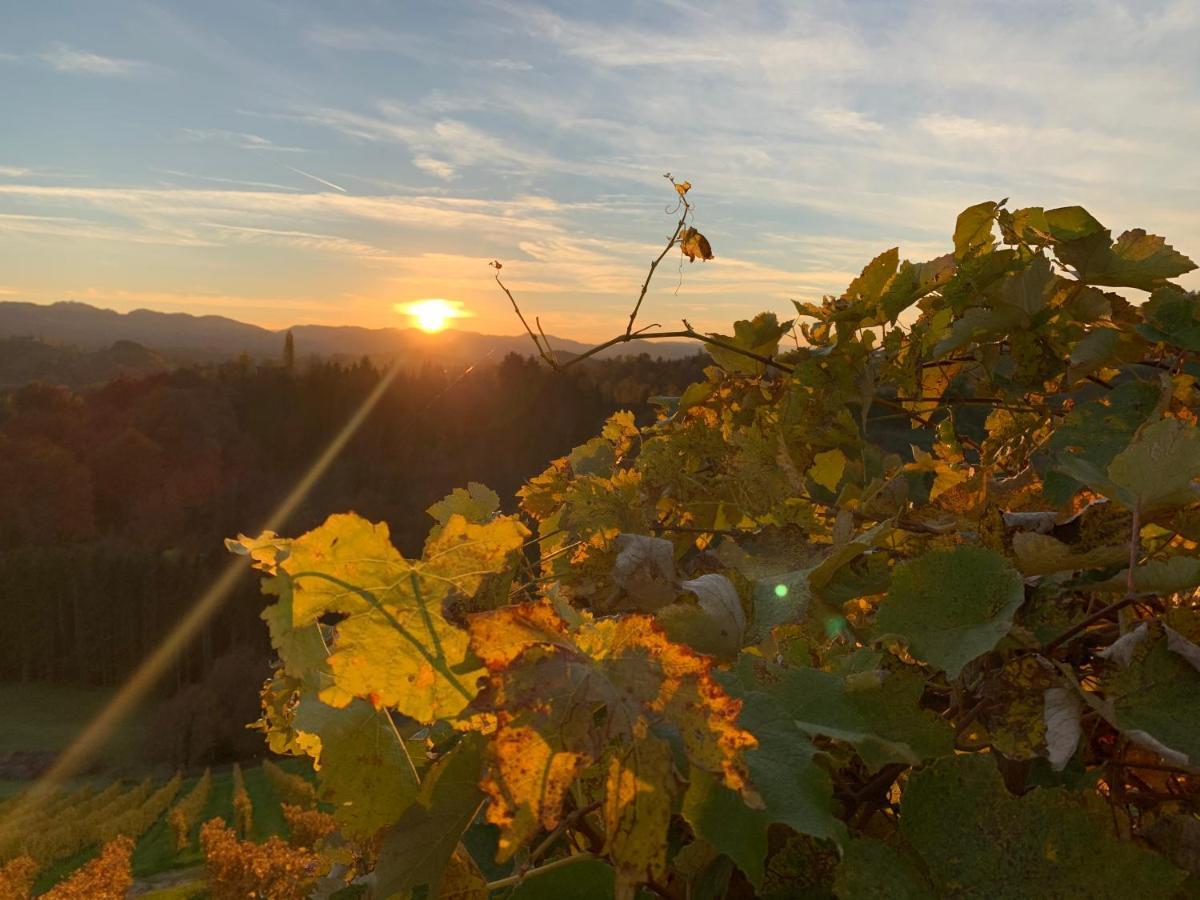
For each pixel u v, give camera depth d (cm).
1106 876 51
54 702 6788
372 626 52
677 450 131
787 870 56
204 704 5906
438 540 55
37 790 5200
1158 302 116
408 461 8312
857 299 133
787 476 112
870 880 51
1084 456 95
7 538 8575
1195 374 109
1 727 6150
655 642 50
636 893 56
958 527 82
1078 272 121
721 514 119
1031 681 65
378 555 53
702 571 88
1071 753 55
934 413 135
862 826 62
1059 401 125
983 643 61
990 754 60
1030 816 53
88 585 7325
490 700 47
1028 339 121
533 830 44
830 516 105
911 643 64
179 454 9750
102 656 7262
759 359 141
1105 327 120
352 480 8394
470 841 72
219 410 10312
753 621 73
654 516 111
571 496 104
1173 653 61
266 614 51
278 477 9681
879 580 78
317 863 92
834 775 63
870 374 126
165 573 7425
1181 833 59
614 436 149
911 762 53
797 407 129
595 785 58
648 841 45
